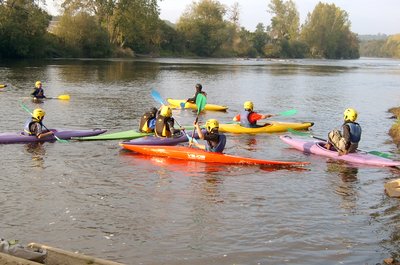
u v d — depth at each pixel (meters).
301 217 8.04
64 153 11.76
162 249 6.76
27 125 12.80
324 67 67.31
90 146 12.54
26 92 24.36
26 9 57.47
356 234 7.37
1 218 7.64
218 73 44.72
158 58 80.69
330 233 7.40
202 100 12.31
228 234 7.29
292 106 22.70
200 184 9.68
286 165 11.29
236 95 26.92
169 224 7.62
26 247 5.84
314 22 116.50
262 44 105.75
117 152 12.04
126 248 6.77
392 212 8.34
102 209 8.17
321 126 17.20
